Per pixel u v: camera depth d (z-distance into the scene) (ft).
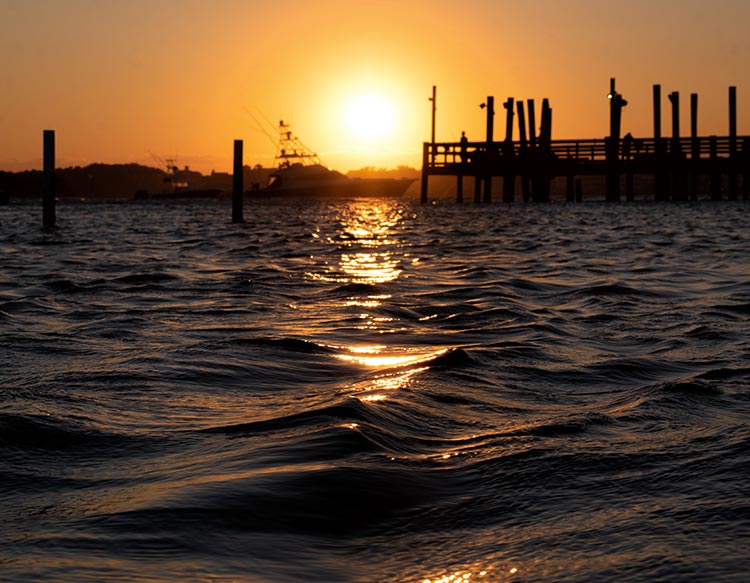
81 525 10.64
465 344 24.71
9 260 58.03
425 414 16.25
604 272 47.62
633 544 10.03
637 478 12.46
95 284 41.63
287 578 9.23
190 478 12.38
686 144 166.50
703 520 10.71
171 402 17.37
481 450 13.96
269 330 27.20
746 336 25.91
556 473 12.75
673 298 35.86
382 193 370.12
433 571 9.50
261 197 372.99
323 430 14.64
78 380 19.35
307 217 149.59
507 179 194.29
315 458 13.17
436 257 59.47
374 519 11.00
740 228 93.56
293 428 14.98
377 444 14.03
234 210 119.55
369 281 42.45
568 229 95.86
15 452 13.76
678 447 13.96
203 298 36.09
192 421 15.87
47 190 103.24
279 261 56.49
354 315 30.58
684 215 127.85
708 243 71.31
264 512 11.00
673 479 12.35
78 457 13.70
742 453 13.42
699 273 46.73
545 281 42.78
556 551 9.95
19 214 168.55
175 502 11.27
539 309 32.40
